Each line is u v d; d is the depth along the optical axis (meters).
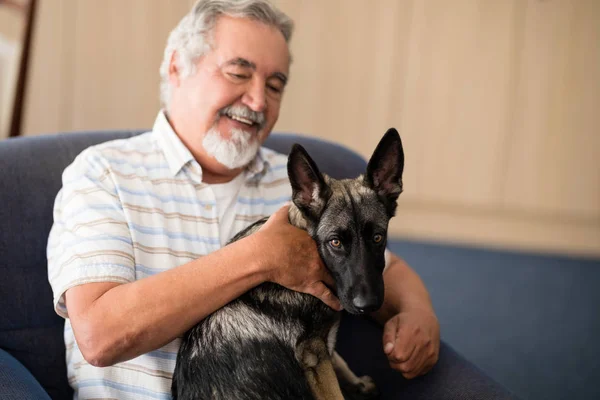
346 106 7.23
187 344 1.87
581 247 6.96
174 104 2.31
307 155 1.96
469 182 7.12
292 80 7.25
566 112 6.76
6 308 2.05
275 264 1.83
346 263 1.90
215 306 1.78
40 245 2.13
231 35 2.16
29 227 2.13
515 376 3.93
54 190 2.21
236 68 2.15
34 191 2.18
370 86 7.14
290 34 2.38
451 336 4.52
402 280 2.43
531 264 6.46
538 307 5.18
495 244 7.15
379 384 2.28
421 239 7.24
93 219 1.91
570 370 4.05
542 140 6.87
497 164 7.02
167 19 6.84
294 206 2.09
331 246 1.93
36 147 2.29
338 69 7.16
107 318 1.69
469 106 6.98
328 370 1.93
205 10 2.18
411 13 6.92
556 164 6.88
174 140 2.21
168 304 1.71
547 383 3.85
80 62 6.84
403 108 7.12
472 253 6.75
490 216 7.14
